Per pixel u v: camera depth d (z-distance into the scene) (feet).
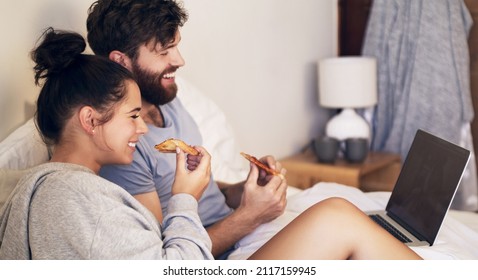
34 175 3.64
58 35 4.04
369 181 10.14
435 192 5.08
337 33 11.13
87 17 5.60
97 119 3.83
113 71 3.89
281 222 5.24
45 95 3.92
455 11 9.66
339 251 4.14
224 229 4.91
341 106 9.53
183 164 4.18
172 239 3.69
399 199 5.65
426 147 5.51
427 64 9.81
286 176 9.32
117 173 4.68
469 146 10.05
